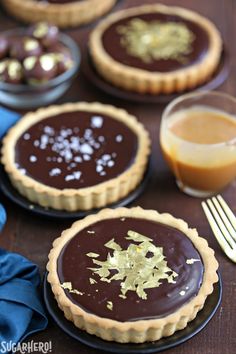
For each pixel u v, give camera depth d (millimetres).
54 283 483
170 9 768
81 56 726
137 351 464
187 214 569
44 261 538
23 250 547
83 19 774
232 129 590
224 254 534
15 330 478
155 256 497
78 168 583
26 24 777
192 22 746
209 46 710
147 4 802
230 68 710
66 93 688
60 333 491
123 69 675
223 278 519
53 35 691
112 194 568
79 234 515
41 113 635
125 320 460
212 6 796
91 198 562
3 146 604
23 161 590
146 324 456
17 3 771
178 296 472
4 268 508
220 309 500
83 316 462
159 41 719
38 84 663
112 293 475
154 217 529
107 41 722
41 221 569
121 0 804
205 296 476
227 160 563
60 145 605
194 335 478
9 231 562
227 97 600
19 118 637
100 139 611
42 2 773
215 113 603
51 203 566
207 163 562
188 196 587
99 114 636
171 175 604
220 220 551
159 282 480
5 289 497
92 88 693
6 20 785
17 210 579
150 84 667
